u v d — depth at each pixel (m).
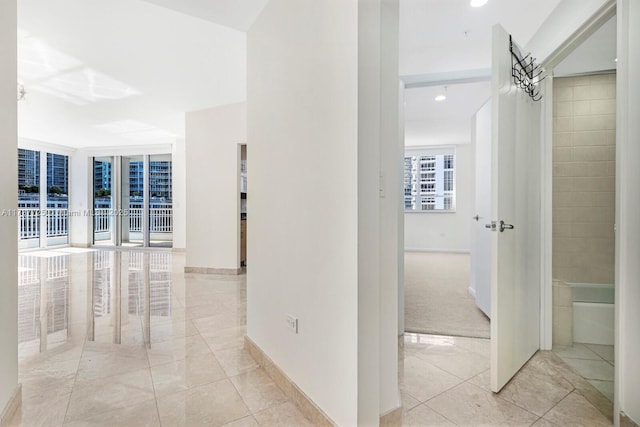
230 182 4.96
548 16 2.18
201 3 2.01
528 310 2.19
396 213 1.55
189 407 1.65
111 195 7.94
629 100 1.49
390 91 1.53
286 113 1.81
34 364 2.10
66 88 4.03
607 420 1.59
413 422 1.56
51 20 2.54
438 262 6.20
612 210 2.61
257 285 2.17
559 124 2.66
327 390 1.45
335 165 1.40
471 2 2.07
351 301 1.30
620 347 1.51
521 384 1.90
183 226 7.18
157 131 6.32
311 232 1.57
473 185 3.83
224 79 3.77
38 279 4.57
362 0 1.27
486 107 3.09
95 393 1.77
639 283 1.45
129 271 5.19
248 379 1.93
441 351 2.35
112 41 2.88
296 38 1.71
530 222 2.21
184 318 3.01
